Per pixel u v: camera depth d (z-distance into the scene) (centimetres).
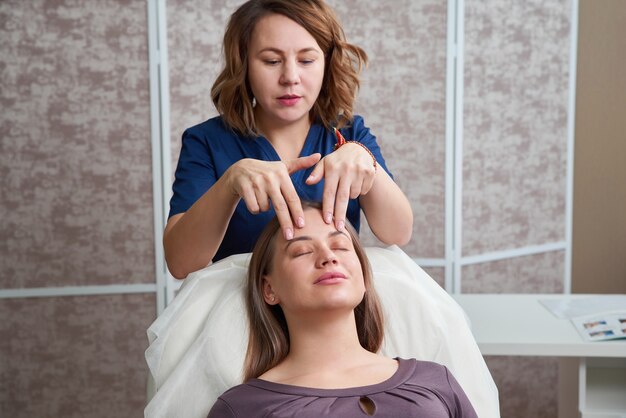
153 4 276
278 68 144
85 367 290
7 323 285
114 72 278
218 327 142
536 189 315
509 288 317
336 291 130
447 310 152
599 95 322
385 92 295
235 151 157
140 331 290
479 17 296
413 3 291
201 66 283
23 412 290
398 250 158
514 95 306
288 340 141
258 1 146
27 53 273
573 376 229
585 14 318
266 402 127
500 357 314
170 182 284
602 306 224
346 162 130
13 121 276
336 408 124
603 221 329
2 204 279
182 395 139
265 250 139
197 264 142
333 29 148
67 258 284
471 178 303
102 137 280
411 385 128
